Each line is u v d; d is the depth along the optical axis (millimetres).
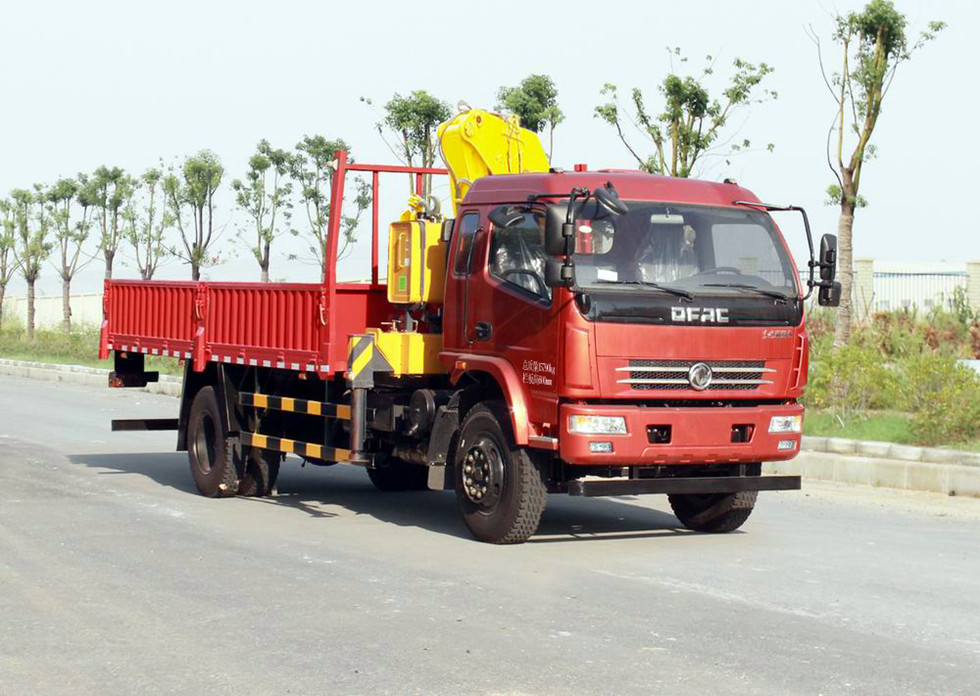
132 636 7508
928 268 50031
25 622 7848
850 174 21203
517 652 7156
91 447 18031
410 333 11766
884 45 21156
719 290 10414
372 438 12133
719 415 10383
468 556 10141
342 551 10344
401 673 6730
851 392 18109
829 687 6512
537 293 10305
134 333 15727
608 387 9984
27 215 46250
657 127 22703
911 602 8516
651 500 13836
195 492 14000
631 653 7152
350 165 12398
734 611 8211
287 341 12688
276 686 6500
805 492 14141
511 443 10555
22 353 40562
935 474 14047
